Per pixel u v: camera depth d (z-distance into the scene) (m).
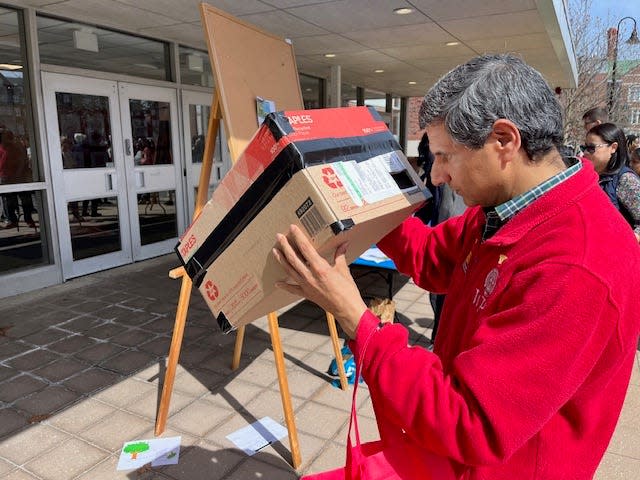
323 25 5.48
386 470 1.05
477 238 1.11
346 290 0.99
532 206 0.91
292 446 2.34
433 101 0.95
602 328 0.80
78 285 5.16
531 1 4.63
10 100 4.72
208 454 2.44
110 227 5.82
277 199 1.13
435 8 4.83
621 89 16.59
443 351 1.10
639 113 17.19
